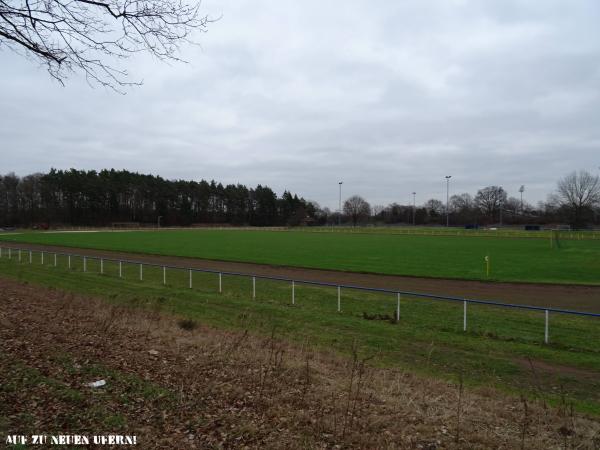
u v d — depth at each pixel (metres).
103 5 6.30
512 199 162.12
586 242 56.09
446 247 48.28
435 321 15.56
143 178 145.62
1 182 120.06
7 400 5.54
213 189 160.50
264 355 9.10
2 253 42.06
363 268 30.55
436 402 7.00
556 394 8.84
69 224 123.62
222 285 23.80
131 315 12.99
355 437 5.22
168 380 6.91
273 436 5.15
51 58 6.62
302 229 112.62
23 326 9.78
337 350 11.57
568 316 16.27
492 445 5.39
